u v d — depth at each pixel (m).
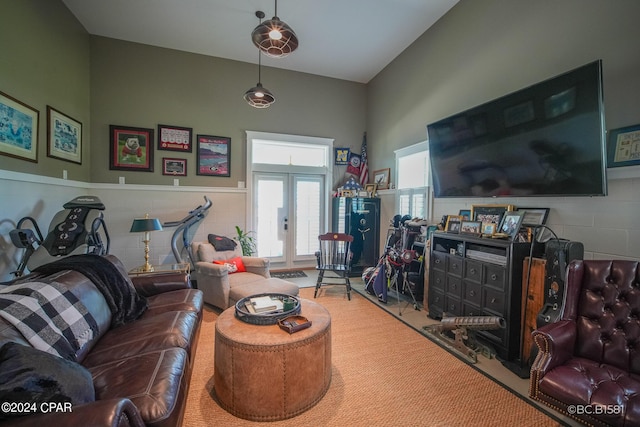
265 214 5.21
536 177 2.46
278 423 1.69
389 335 2.81
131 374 1.40
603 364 1.62
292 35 2.69
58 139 3.35
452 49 3.64
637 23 2.00
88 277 1.99
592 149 2.05
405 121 4.59
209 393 1.95
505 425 1.69
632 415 1.22
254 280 3.49
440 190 3.58
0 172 2.43
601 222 2.20
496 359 2.39
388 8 3.65
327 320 1.99
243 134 4.95
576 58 2.36
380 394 1.95
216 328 1.87
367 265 5.15
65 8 3.50
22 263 2.52
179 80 4.57
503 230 2.62
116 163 4.25
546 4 2.58
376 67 5.16
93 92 4.13
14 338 1.26
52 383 1.01
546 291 2.17
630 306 1.66
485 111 2.86
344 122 5.64
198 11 3.68
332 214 5.54
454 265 2.93
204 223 4.74
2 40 2.48
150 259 4.42
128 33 4.13
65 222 2.83
